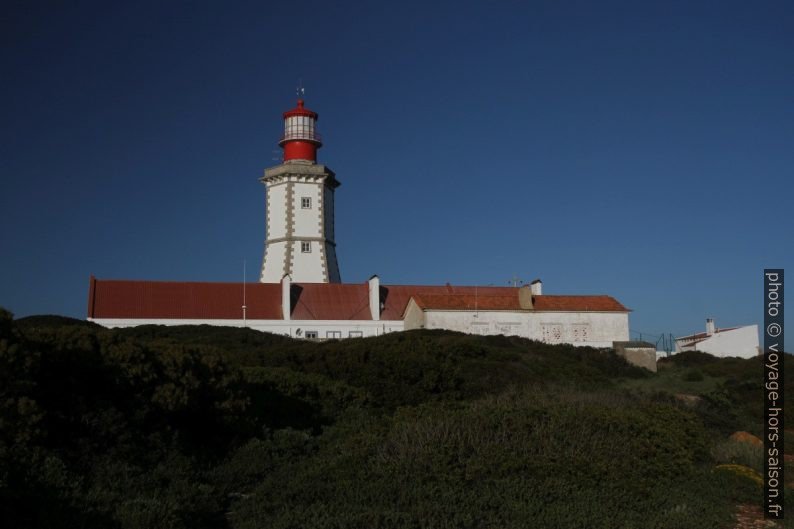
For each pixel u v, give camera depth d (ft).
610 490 45.80
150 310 169.48
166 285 177.47
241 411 56.29
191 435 52.75
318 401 71.36
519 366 103.45
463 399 85.35
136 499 38.17
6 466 36.11
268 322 173.88
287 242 201.98
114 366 47.80
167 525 35.81
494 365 98.58
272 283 188.03
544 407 60.90
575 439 52.39
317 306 182.50
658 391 101.65
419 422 53.83
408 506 41.06
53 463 38.73
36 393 42.37
